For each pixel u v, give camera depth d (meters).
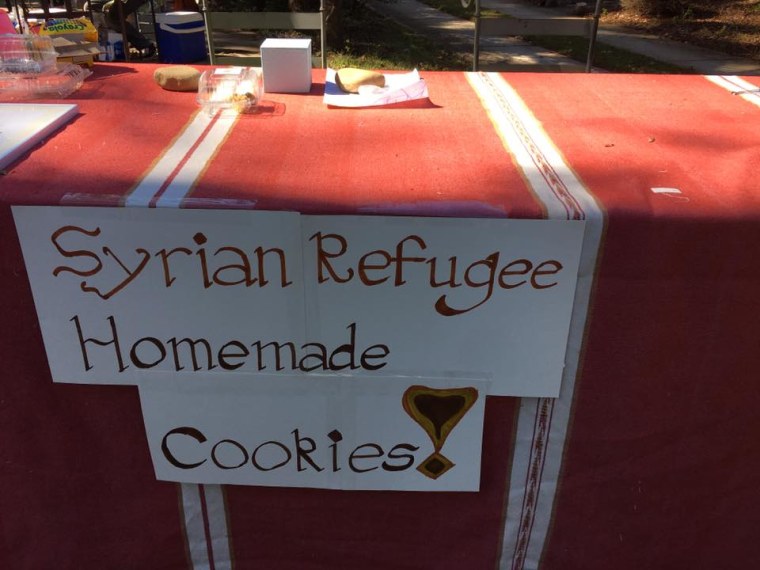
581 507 1.21
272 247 0.95
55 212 0.93
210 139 1.21
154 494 1.21
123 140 1.20
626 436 1.12
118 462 1.17
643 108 1.48
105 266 0.98
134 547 1.26
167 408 1.11
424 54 6.70
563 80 1.75
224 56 2.47
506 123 1.35
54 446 1.15
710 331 1.02
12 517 1.21
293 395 1.10
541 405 1.11
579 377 1.07
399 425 1.12
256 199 0.94
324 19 2.62
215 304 1.01
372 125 1.32
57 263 0.97
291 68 1.53
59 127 1.26
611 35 7.95
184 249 0.96
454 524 1.24
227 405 1.11
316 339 1.04
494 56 6.75
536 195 0.98
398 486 1.19
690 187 1.01
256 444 1.15
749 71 6.06
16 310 1.02
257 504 1.23
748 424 1.10
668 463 1.15
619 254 0.95
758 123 1.37
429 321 1.02
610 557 1.26
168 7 8.14
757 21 8.48
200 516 1.24
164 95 1.52
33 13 4.58
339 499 1.22
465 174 1.06
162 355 1.06
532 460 1.16
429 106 1.47
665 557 1.26
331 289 0.99
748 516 1.20
